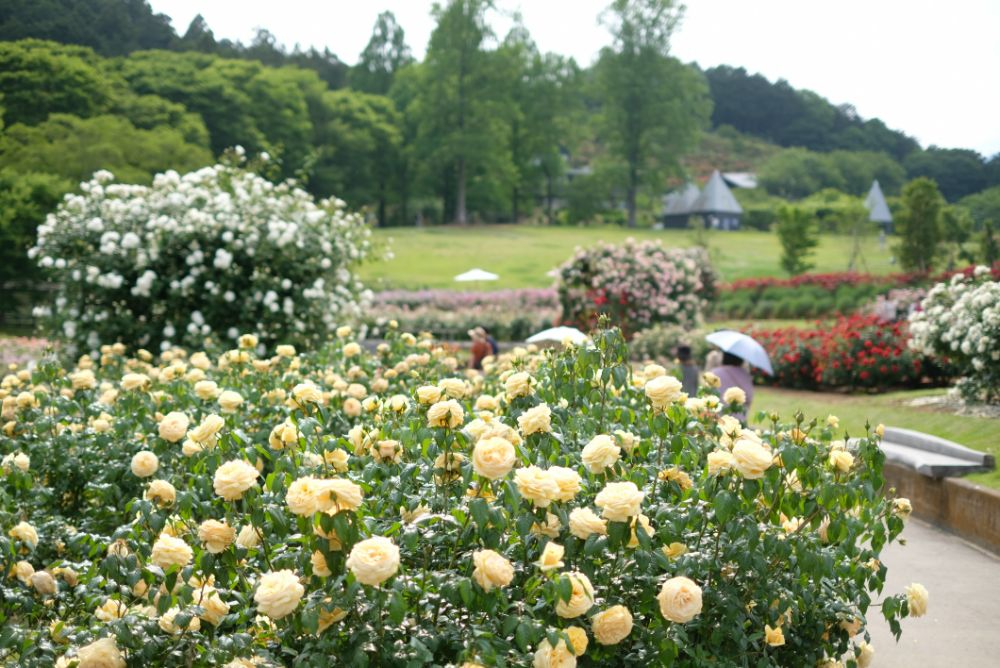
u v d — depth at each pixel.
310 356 7.66
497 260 63.91
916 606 3.61
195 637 2.75
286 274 10.85
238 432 3.71
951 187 111.75
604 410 4.36
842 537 3.36
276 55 110.31
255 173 13.08
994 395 11.59
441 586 2.64
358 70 109.62
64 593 3.54
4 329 32.28
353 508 2.62
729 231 91.44
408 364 6.56
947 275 33.81
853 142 156.25
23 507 4.47
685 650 3.03
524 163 97.56
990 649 4.98
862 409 12.49
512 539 2.99
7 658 2.90
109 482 4.61
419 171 91.00
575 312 19.92
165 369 5.43
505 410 4.02
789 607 3.31
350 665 2.61
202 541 2.96
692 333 18.64
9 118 58.34
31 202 40.19
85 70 61.12
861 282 36.44
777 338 17.14
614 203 114.44
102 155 52.62
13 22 74.56
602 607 2.92
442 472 3.22
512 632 2.76
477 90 87.06
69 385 6.68
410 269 59.59
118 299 10.78
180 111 67.38
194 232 10.48
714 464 3.13
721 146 154.62
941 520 8.03
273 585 2.49
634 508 2.71
